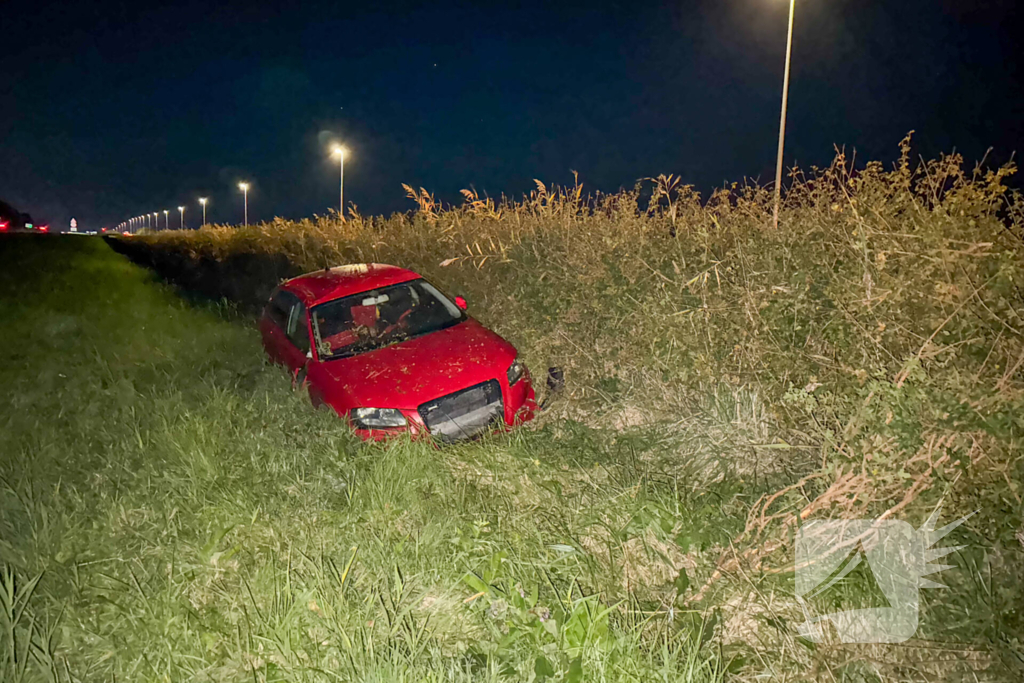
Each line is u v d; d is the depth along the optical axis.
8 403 6.64
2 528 4.34
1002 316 4.03
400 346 6.33
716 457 5.02
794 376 4.84
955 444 3.45
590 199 9.42
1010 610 2.93
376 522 4.48
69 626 3.49
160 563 4.02
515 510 4.57
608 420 6.20
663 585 3.71
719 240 6.50
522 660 3.13
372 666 3.02
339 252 12.98
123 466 5.14
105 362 7.73
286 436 5.50
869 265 4.64
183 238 26.30
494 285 8.84
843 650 3.02
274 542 4.27
